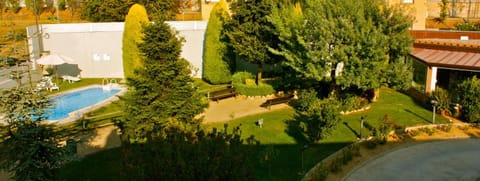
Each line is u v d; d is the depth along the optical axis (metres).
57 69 32.44
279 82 27.19
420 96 25.27
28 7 56.25
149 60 14.71
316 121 17.36
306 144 17.78
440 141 18.28
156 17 14.77
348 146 17.53
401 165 15.67
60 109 24.14
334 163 15.37
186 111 14.99
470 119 20.48
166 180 8.34
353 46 20.67
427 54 26.91
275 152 16.08
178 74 15.12
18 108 12.32
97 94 28.00
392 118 21.42
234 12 25.42
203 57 32.94
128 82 14.95
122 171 9.12
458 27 40.62
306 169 15.31
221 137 9.39
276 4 24.34
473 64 22.67
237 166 8.66
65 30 32.25
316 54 20.84
